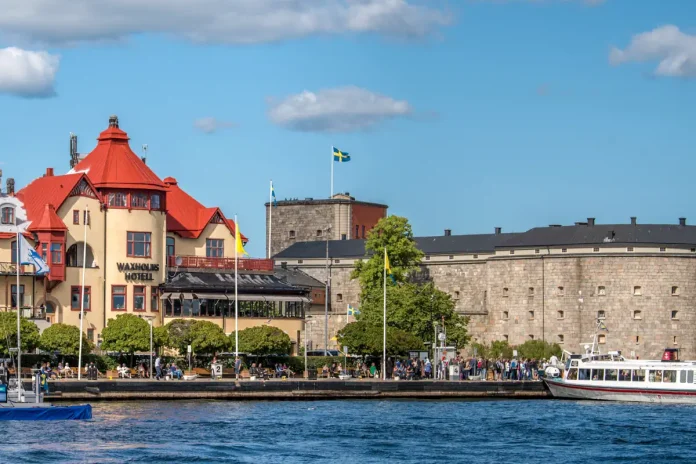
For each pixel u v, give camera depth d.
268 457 116.50
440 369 181.50
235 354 173.88
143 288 189.50
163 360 175.62
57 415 134.25
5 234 181.38
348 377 174.88
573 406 164.88
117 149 193.00
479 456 119.12
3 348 162.12
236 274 182.25
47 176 195.25
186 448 119.69
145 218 190.38
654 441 129.62
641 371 172.25
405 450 121.62
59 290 183.50
